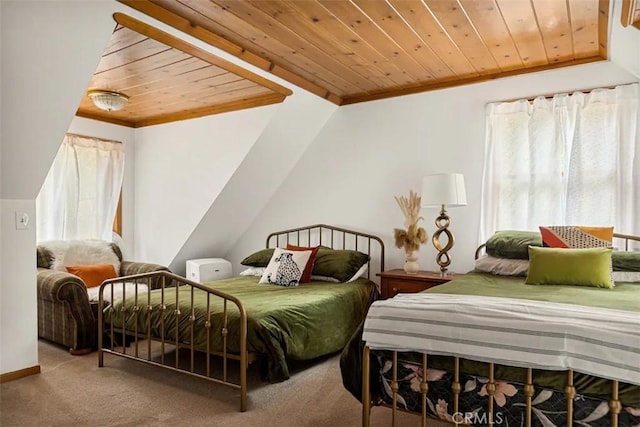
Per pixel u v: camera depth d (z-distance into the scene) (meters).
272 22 2.75
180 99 4.02
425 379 1.83
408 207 3.91
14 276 2.90
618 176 3.21
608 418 1.54
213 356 3.45
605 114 3.27
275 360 2.57
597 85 3.35
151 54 2.88
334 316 3.27
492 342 1.67
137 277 3.00
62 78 2.56
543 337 1.60
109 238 4.75
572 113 3.39
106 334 3.49
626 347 1.49
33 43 2.34
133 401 2.58
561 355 1.56
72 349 3.44
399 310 1.92
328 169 4.57
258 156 4.30
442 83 3.95
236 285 3.78
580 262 2.67
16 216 2.91
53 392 2.70
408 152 4.14
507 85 3.70
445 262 3.67
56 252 4.05
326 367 3.18
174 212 4.76
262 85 3.58
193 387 2.80
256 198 4.79
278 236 4.90
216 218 4.66
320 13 2.62
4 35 2.25
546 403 1.63
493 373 1.71
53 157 2.89
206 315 2.74
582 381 1.58
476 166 3.81
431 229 4.01
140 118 4.84
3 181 2.78
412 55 3.32
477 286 2.63
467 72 3.71
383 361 1.99
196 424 2.29
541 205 3.48
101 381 2.89
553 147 3.44
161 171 4.85
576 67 3.43
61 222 4.36
